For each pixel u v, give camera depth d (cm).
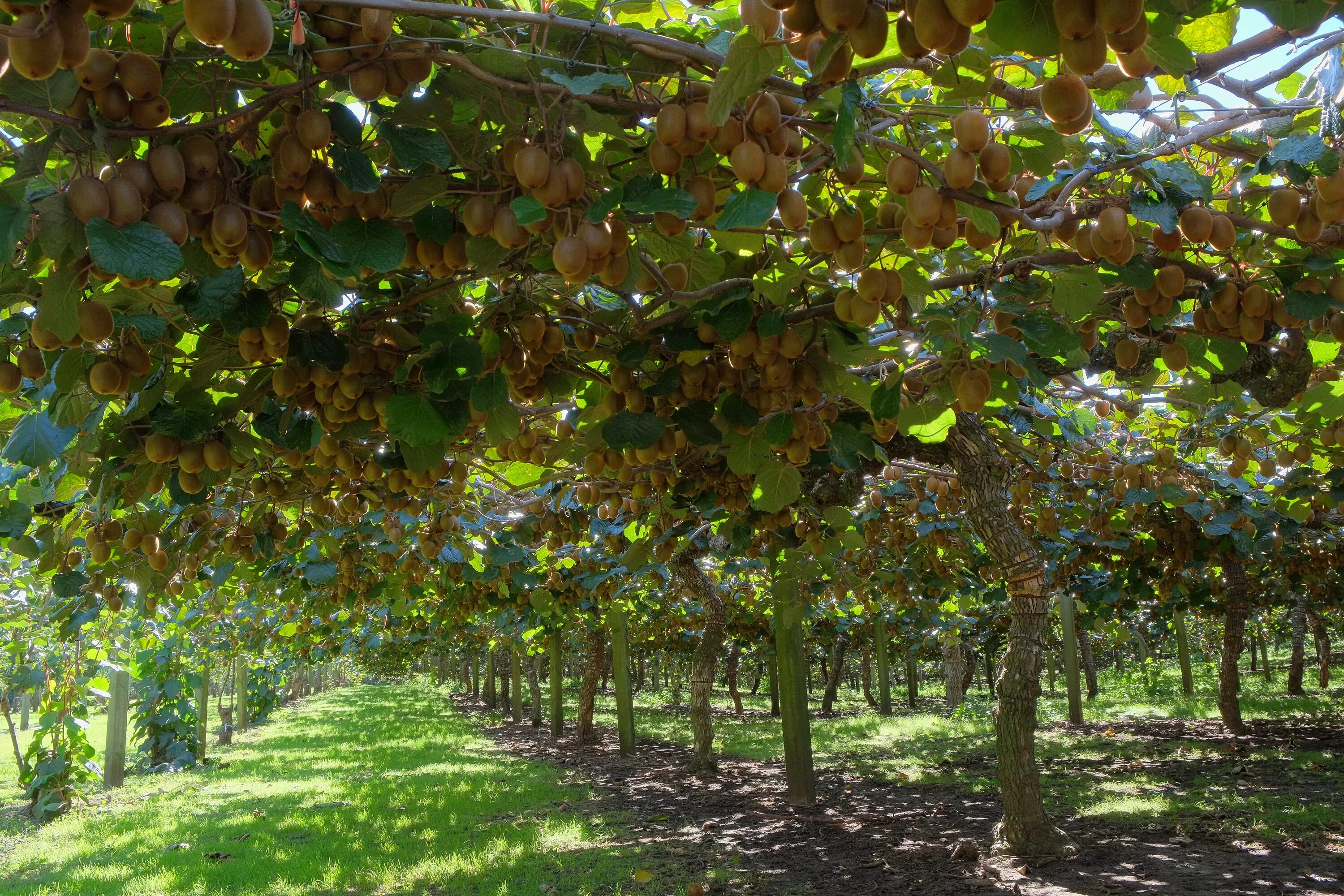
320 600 827
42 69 118
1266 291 245
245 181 182
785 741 895
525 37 188
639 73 186
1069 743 1248
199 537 474
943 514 673
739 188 212
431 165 196
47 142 154
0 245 144
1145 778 910
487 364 261
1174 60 169
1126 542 892
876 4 125
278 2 155
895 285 238
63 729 1117
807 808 859
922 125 216
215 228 171
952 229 214
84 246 160
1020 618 586
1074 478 733
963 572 988
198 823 948
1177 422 676
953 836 698
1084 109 150
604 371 341
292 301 276
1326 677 2095
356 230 189
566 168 181
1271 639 4362
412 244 215
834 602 1294
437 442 296
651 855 696
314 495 406
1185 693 2016
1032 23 129
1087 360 379
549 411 402
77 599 596
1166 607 1320
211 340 257
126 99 154
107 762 1291
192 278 209
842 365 296
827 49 138
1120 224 202
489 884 627
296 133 169
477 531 739
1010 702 592
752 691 3275
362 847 779
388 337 273
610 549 630
